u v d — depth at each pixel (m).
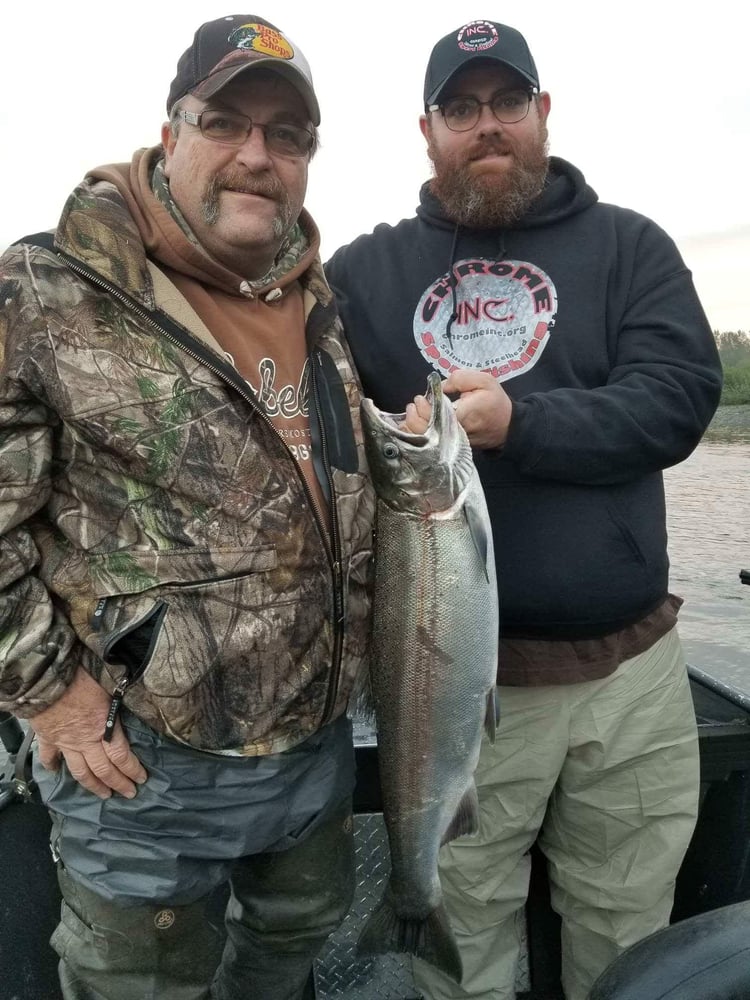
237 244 0.88
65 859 0.89
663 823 1.13
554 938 1.26
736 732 1.17
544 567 1.07
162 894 0.85
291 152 0.90
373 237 1.24
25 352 0.77
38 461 0.81
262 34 0.87
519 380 1.11
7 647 0.80
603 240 1.13
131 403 0.80
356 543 0.94
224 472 0.83
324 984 1.20
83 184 0.85
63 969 0.91
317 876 0.98
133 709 0.83
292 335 0.94
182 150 0.88
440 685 0.97
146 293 0.81
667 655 1.15
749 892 1.13
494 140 1.09
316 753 0.93
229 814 0.87
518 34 1.10
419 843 0.99
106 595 0.82
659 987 0.52
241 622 0.84
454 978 0.99
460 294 1.14
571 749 1.13
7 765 1.12
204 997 0.92
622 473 1.05
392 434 0.95
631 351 1.09
